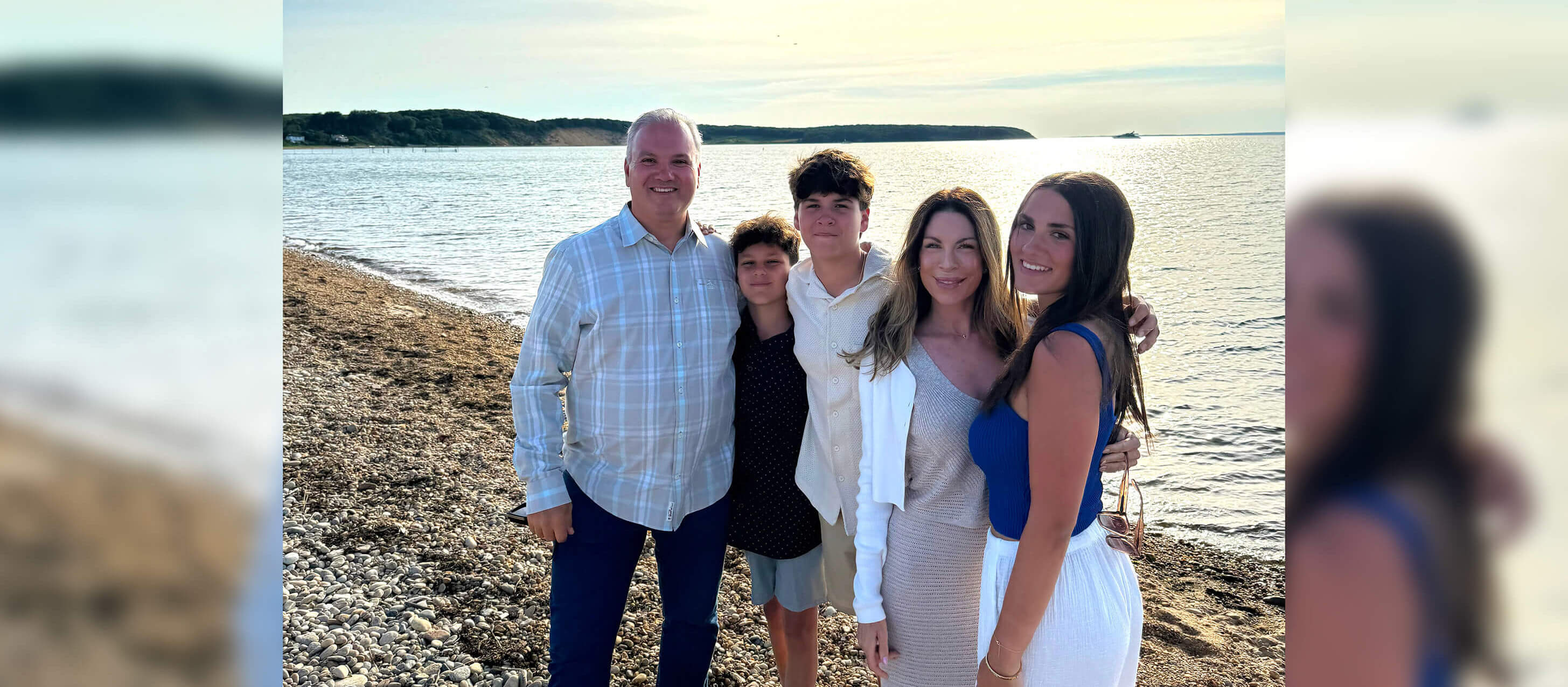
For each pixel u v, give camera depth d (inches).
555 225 1244.5
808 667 121.0
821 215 98.6
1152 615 176.2
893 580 93.7
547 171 3284.9
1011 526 80.2
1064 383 71.6
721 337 108.6
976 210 87.3
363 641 149.1
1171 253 813.2
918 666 92.7
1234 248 848.9
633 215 105.9
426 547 186.9
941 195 89.4
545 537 105.7
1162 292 617.6
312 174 3011.8
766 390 111.3
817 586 117.1
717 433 110.5
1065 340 72.0
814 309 103.9
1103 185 73.7
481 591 168.2
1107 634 76.3
